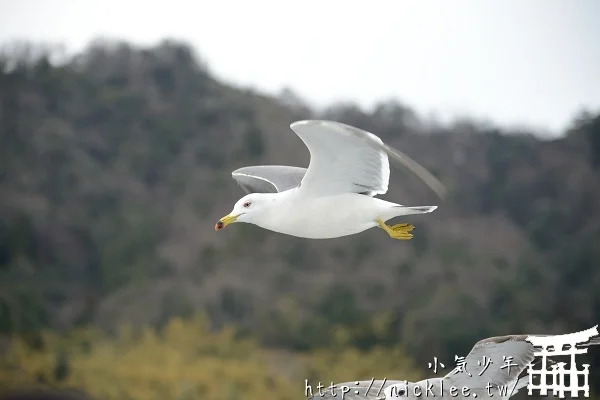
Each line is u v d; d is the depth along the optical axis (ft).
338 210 22.21
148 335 58.59
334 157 21.52
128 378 54.34
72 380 54.44
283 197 22.68
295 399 51.70
